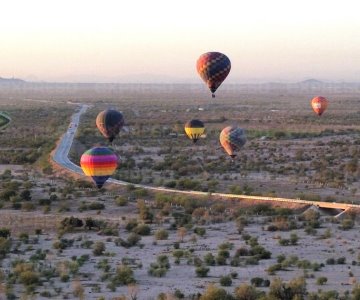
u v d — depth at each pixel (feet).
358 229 300.20
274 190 406.62
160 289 204.23
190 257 247.70
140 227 294.46
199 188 408.46
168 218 329.72
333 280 215.72
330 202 352.49
